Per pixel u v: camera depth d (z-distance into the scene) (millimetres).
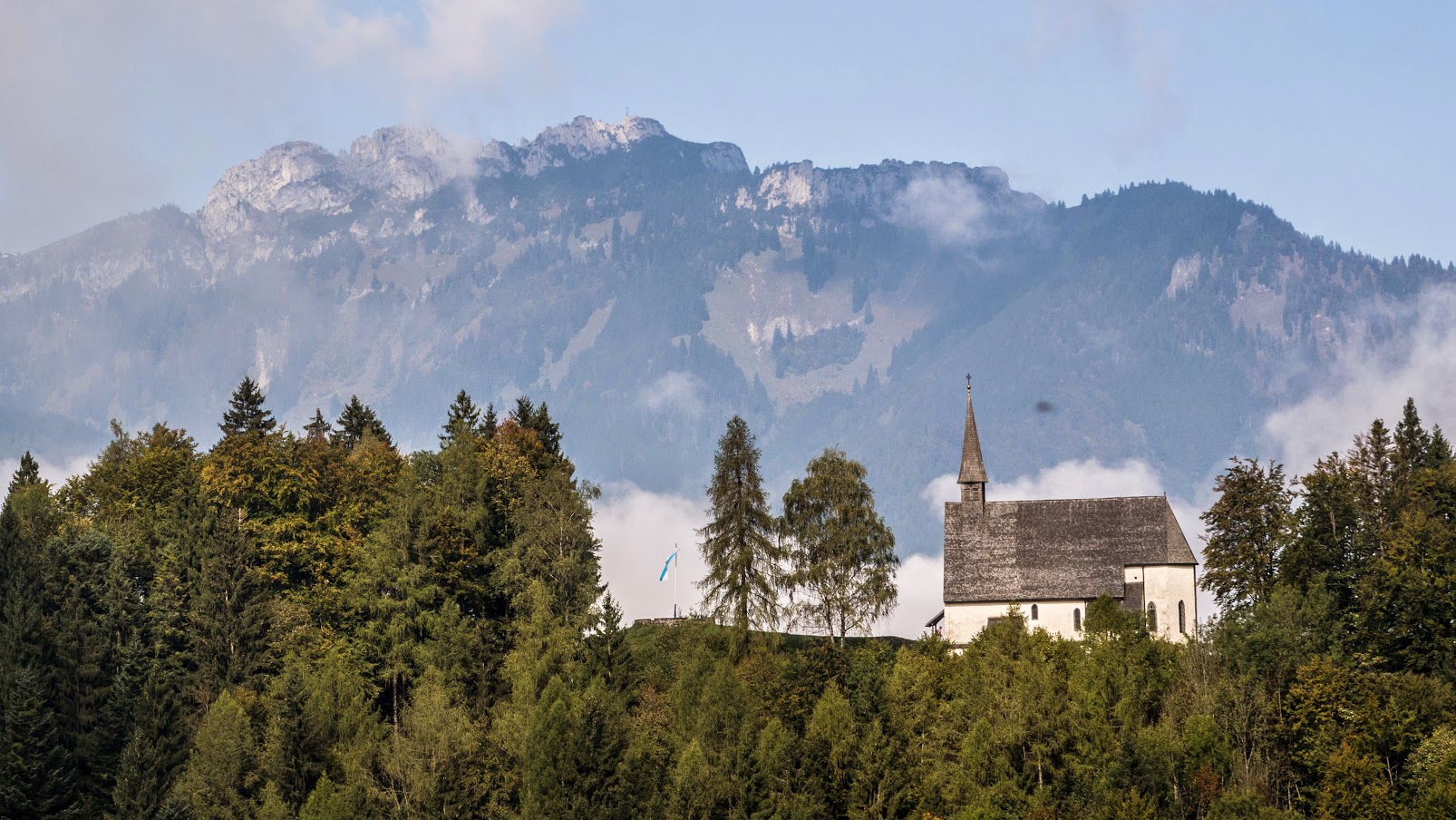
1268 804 179750
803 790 188250
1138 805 174875
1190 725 185375
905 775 189500
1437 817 169125
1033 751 188250
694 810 185625
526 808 189375
